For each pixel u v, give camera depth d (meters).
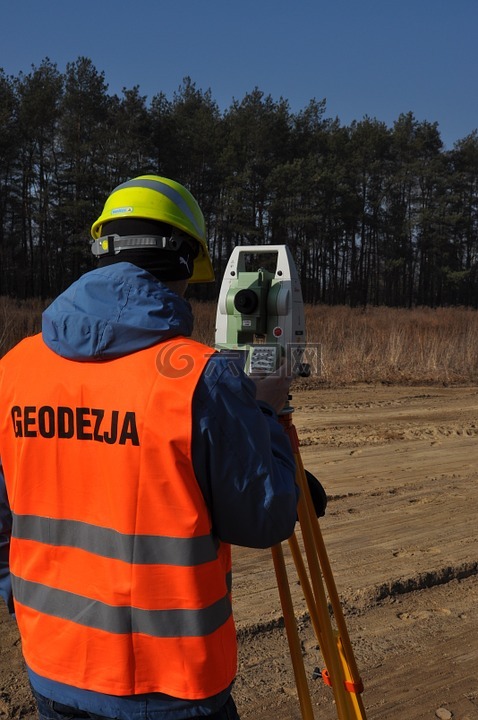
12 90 42.69
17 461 1.40
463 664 3.04
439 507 5.13
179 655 1.23
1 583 1.50
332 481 5.83
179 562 1.23
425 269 65.69
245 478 1.24
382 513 4.97
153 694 1.25
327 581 1.93
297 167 49.34
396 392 11.07
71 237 43.16
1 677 2.84
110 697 1.26
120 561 1.25
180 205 1.42
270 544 1.30
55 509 1.34
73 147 41.88
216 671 1.25
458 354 14.01
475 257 67.56
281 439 1.40
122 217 1.38
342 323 18.69
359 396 10.56
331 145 56.12
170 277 1.40
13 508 1.41
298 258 57.50
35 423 1.36
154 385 1.24
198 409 1.23
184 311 1.34
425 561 4.06
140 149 42.69
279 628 3.30
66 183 45.50
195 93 52.41
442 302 66.38
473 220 66.06
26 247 47.81
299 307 1.97
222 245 54.28
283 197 50.66
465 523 4.78
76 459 1.31
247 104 50.44
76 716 1.31
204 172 51.03
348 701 1.82
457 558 4.12
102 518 1.28
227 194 49.00
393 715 2.66
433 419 8.83
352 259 63.81
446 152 63.34
